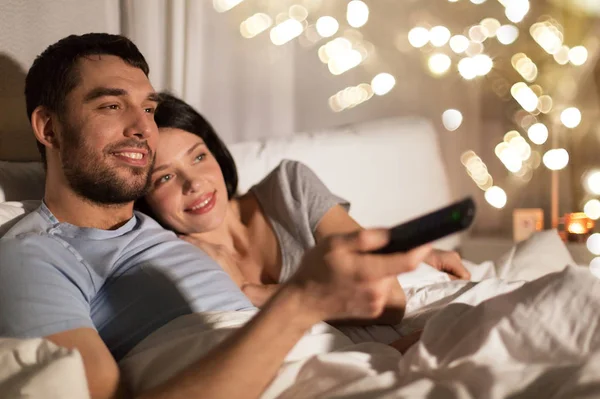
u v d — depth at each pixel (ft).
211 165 4.66
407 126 6.70
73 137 3.74
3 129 5.21
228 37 7.15
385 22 8.24
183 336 3.26
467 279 5.46
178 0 6.36
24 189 4.55
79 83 3.77
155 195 4.52
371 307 2.16
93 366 2.97
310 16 7.74
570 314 2.81
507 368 2.58
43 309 3.13
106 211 3.87
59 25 5.50
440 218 1.96
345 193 6.13
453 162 8.75
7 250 3.31
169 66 6.40
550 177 8.63
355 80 8.12
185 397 2.38
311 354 3.23
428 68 8.47
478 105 8.86
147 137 3.84
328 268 2.12
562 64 8.27
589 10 8.28
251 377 2.38
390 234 2.04
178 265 3.78
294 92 7.75
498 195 8.05
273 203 4.94
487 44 8.50
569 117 7.77
